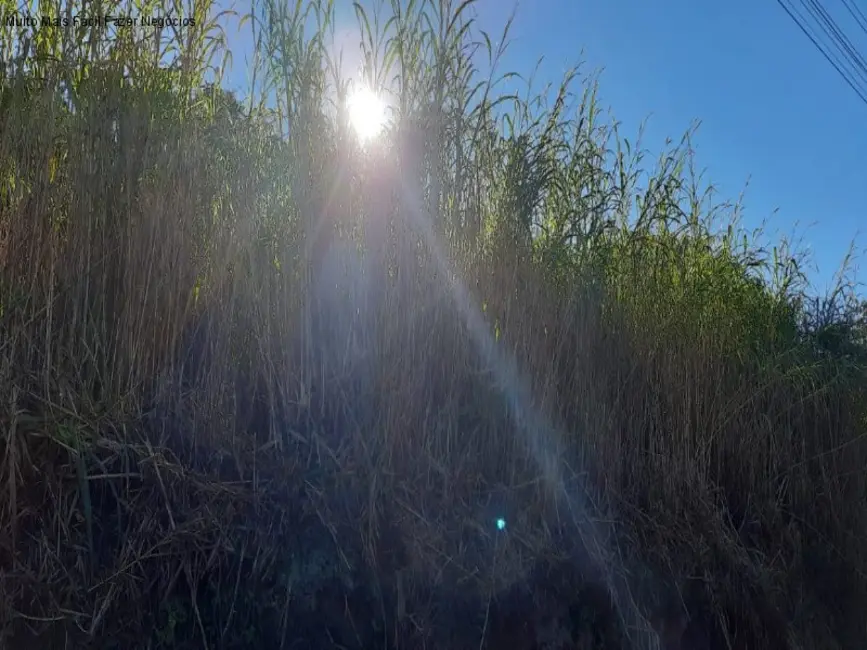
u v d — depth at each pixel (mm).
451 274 3314
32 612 2305
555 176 3773
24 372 2439
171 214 2766
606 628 3359
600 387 3768
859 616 4707
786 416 4719
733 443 4441
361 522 2840
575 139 3973
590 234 3893
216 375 2793
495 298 3443
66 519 2410
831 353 5285
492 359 3379
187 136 2889
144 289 2672
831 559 4688
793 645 4051
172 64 2955
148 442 2531
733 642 3873
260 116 3186
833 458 4941
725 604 3867
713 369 4406
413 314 3133
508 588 3090
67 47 2723
